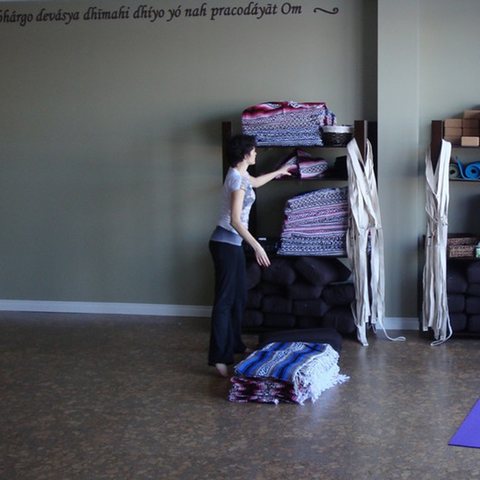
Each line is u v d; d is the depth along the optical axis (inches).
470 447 143.8
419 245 225.6
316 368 173.5
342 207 216.1
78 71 247.3
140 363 201.5
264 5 234.1
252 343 216.7
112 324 242.2
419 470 134.5
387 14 220.7
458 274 214.4
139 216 250.1
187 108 242.4
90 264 255.0
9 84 251.8
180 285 250.5
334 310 219.6
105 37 244.2
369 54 229.6
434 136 210.4
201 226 246.7
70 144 251.0
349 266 239.3
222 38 237.6
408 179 223.9
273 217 239.8
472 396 170.9
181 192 246.5
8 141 254.4
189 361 202.5
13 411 167.6
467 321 213.9
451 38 223.5
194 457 141.9
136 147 247.1
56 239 256.1
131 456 142.9
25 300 260.7
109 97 246.5
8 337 229.1
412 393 173.6
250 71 237.3
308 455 141.7
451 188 229.8
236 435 151.8
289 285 217.6
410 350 207.9
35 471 137.4
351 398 171.3
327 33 231.6
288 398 168.2
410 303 228.5
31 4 247.0
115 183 250.1
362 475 133.0
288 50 234.2
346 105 232.8
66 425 158.9
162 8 239.9
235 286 190.2
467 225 230.2
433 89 225.5
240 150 187.2
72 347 217.5
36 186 254.8
